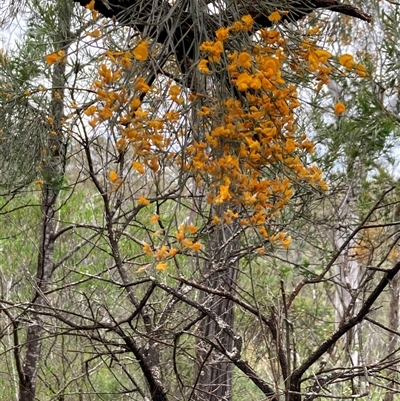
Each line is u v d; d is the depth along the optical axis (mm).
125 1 1653
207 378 3109
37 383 4062
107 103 1331
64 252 4066
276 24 1491
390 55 1567
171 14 1504
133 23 1498
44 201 3057
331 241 2754
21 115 2143
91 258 4445
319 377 1847
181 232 1294
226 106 1399
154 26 1561
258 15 1569
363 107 1503
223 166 1309
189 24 1641
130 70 1386
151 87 1487
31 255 4250
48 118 2111
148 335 1969
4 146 2145
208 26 1555
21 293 4211
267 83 1319
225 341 3031
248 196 1333
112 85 1513
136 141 1373
